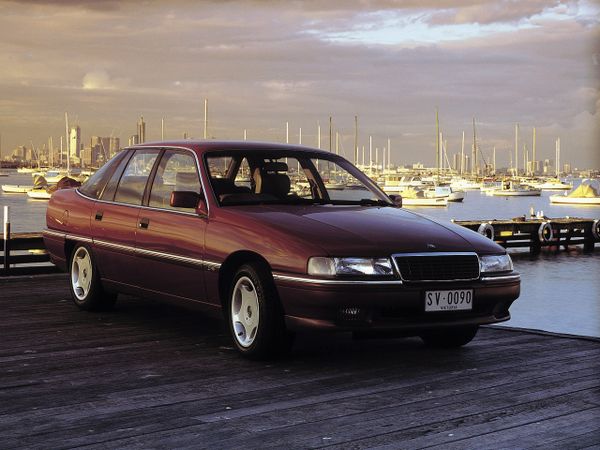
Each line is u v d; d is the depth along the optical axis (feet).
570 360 18.71
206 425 13.34
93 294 24.20
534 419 13.74
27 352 19.17
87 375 16.90
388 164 527.40
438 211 239.50
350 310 17.25
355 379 16.72
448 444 12.36
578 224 93.71
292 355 19.11
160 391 15.60
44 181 316.60
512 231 88.74
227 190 20.07
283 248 17.69
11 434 12.82
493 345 20.61
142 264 21.58
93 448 12.13
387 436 12.76
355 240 17.65
